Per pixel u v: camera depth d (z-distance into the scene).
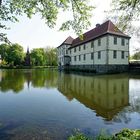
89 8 8.43
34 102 13.28
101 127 8.27
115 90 17.59
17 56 100.31
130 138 5.23
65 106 12.14
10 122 8.89
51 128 8.12
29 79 31.02
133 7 8.59
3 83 25.03
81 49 49.31
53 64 120.19
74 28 8.52
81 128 8.14
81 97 14.95
